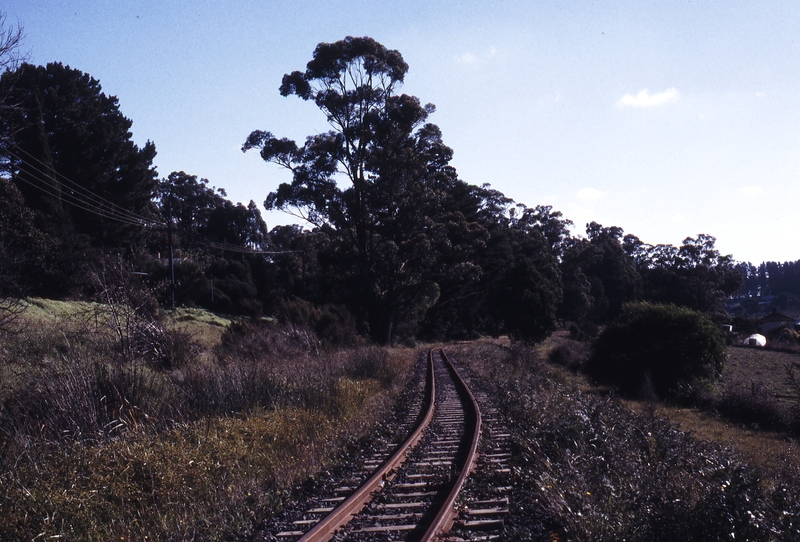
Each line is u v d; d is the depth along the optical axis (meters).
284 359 21.80
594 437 10.34
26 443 8.05
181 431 9.97
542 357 48.22
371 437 12.32
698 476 8.60
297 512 7.39
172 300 41.84
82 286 32.22
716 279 93.94
